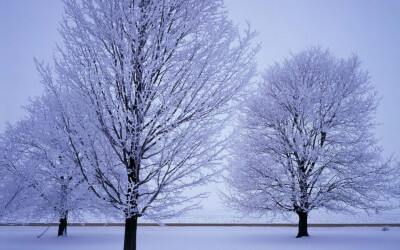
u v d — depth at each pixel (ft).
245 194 49.21
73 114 16.05
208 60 16.37
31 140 42.16
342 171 45.52
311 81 50.26
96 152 16.24
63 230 50.16
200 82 16.39
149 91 16.30
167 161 16.46
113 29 15.40
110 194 16.56
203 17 17.31
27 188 38.91
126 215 16.55
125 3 15.58
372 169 46.19
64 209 44.98
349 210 45.47
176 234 52.47
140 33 16.83
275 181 45.93
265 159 47.55
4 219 38.34
